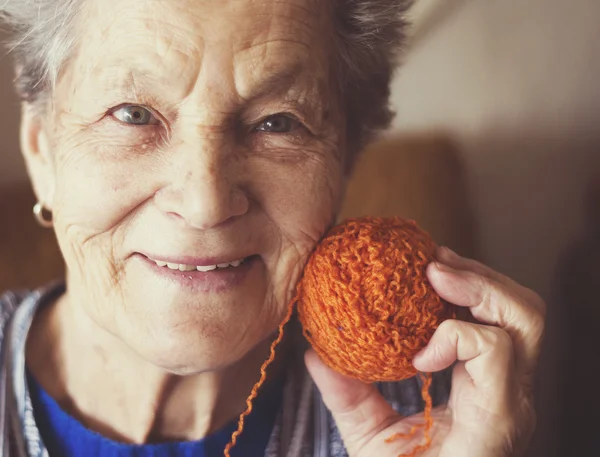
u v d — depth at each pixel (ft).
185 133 1.98
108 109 2.05
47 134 2.49
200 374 2.59
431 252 2.25
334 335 2.01
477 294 2.27
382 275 1.96
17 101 4.60
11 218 3.84
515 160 5.10
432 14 5.06
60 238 2.30
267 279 2.27
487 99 5.15
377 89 2.67
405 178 4.65
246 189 2.12
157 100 1.96
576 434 4.73
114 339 2.54
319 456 2.80
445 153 4.80
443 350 2.12
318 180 2.26
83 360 2.69
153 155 2.06
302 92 2.10
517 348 2.33
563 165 4.90
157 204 2.05
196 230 2.03
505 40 5.00
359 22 2.34
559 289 4.94
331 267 2.01
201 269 2.14
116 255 2.16
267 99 2.05
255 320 2.24
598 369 4.52
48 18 2.17
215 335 2.15
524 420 2.35
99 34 1.98
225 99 1.95
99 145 2.08
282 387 2.95
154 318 2.15
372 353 1.99
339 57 2.32
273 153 2.17
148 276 2.14
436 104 5.24
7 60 4.48
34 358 2.82
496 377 2.27
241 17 1.91
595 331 4.55
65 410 2.72
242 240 2.11
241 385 2.77
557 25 4.78
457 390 2.40
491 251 5.29
